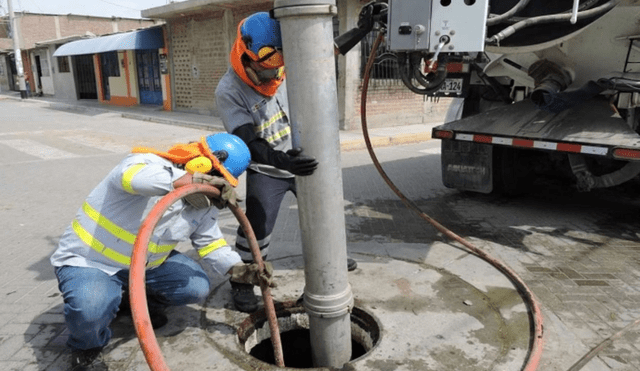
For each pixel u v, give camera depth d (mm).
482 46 2523
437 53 2580
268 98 2764
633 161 3936
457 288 3219
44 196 5770
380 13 3016
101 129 12172
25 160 7996
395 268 3539
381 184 6238
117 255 2299
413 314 2889
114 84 19328
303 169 2131
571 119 4242
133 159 2162
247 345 2836
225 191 2090
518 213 4934
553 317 2908
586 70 4336
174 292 2611
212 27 13383
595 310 3002
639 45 3982
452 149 5230
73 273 2256
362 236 4270
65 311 2197
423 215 3910
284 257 3773
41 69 25547
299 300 2965
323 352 2461
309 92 2086
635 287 3307
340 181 2270
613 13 3936
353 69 10578
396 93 11766
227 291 3197
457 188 5316
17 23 26688
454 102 5824
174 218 2354
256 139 2492
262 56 2387
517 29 2998
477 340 2627
